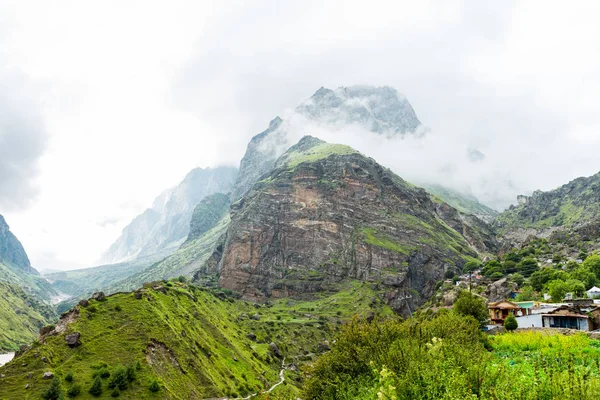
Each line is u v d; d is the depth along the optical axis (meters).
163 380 90.69
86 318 103.25
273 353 157.50
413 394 27.97
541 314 96.81
